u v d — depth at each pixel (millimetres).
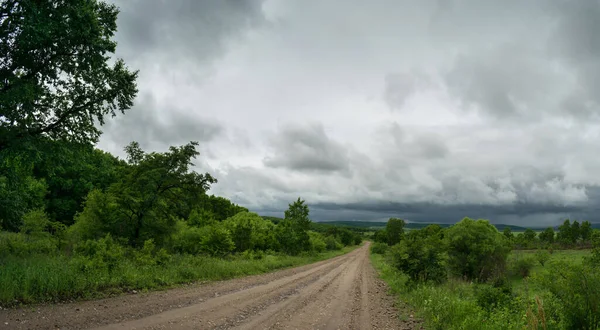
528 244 72750
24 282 9391
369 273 29547
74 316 7859
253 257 32281
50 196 41469
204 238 27406
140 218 22312
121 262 15039
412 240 21125
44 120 15758
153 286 13492
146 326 7492
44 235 19516
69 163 16859
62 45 13734
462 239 32312
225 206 66062
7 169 15617
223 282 17281
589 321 6859
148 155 23234
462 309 9727
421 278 19125
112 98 16688
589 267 7699
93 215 21281
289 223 46875
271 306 11266
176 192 24125
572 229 74750
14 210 19000
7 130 13430
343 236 120812
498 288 12727
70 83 15914
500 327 8289
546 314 7578
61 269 11461
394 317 10992
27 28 11672
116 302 9938
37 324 6965
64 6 13234
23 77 14039
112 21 15984
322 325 9070
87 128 16906
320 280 21422
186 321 8211
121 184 22672
